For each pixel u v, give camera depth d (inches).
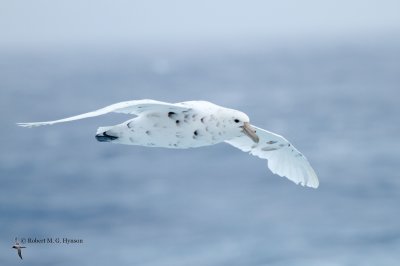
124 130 673.6
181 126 670.5
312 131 3629.4
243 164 2778.1
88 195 2399.1
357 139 3265.3
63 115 4776.1
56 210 2217.0
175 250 1748.3
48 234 1963.6
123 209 2178.9
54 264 1740.9
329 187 2311.8
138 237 1877.5
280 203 2139.5
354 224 1893.5
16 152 3334.2
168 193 2361.0
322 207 2070.6
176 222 1989.4
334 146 3102.9
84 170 2837.1
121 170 2800.2
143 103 601.6
